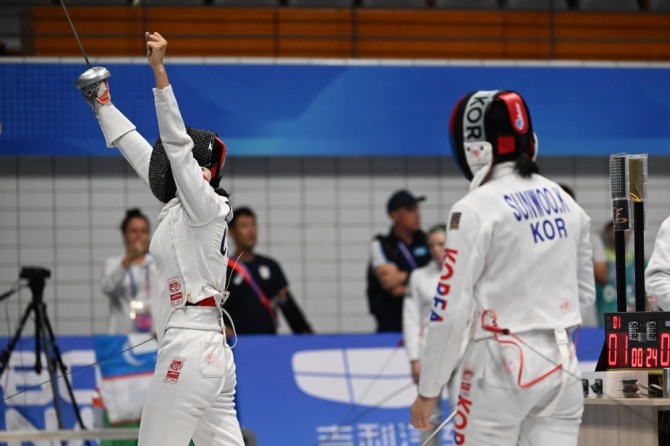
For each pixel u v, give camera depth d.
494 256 10.27
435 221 28.84
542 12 28.92
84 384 19.70
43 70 26.05
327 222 28.70
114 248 27.92
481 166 10.66
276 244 28.55
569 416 10.33
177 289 11.06
